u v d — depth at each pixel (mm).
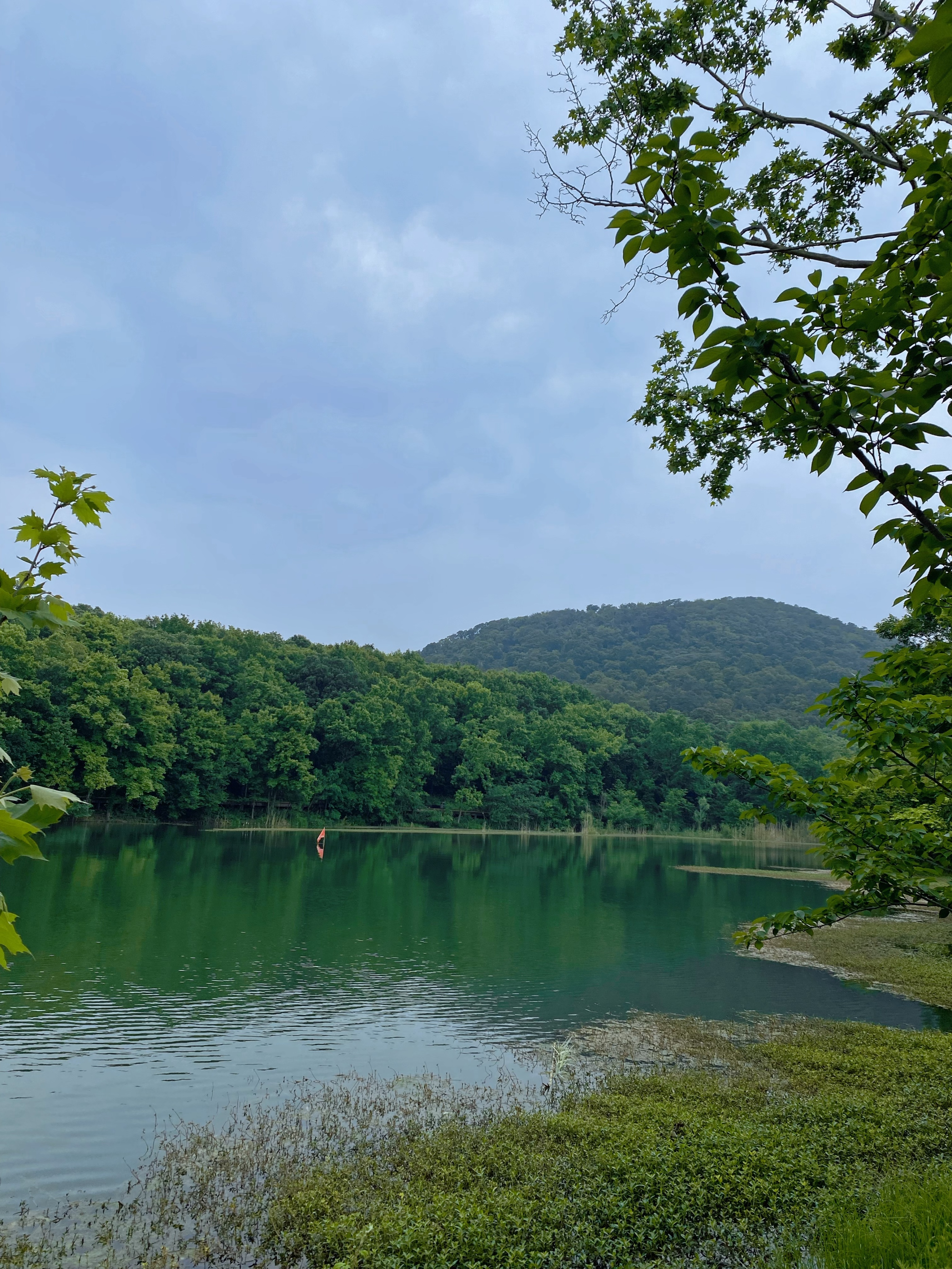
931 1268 5582
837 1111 11273
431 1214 8648
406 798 95500
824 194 10281
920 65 8430
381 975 23188
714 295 3342
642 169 3238
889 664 6191
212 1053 15797
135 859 46062
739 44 9875
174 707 73188
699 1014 19875
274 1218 9195
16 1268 8312
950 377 3082
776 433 3539
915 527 3488
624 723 121375
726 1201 8727
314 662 95250
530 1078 14734
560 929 32281
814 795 6086
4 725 58656
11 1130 11867
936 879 5570
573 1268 7711
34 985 20125
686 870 62906
